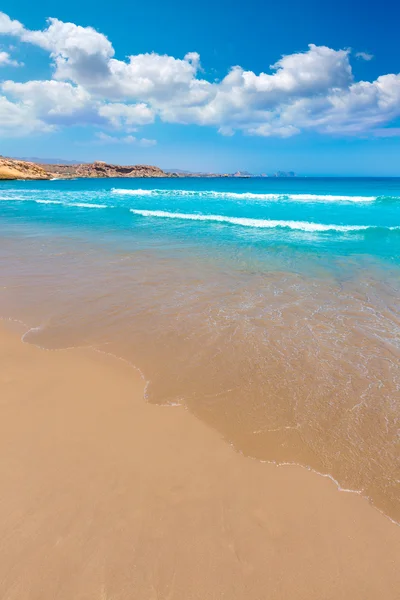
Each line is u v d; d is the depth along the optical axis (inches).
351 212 860.6
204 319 260.2
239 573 92.0
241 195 1427.2
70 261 423.5
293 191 1924.2
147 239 558.9
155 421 149.2
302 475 124.1
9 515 104.1
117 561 93.2
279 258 441.4
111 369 190.9
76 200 1235.9
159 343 222.7
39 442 134.0
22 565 91.4
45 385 173.3
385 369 194.9
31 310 273.6
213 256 451.2
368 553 98.4
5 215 838.5
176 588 88.0
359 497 116.0
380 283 340.8
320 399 167.8
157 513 107.1
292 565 94.6
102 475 119.7
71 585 87.4
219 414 155.6
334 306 285.9
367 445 138.6
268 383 180.4
